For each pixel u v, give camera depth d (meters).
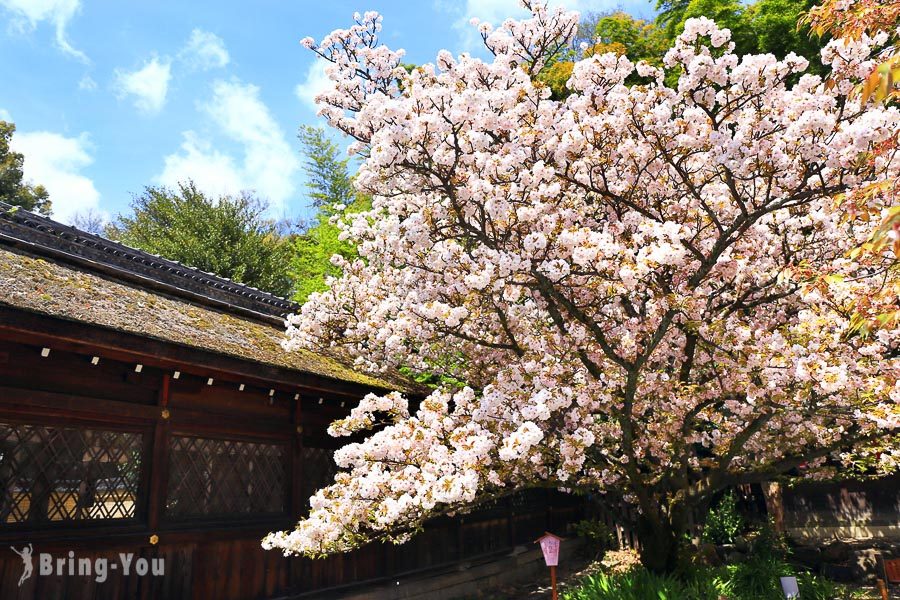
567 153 5.96
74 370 5.91
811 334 5.71
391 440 5.69
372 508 5.55
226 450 7.21
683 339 6.85
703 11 14.75
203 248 22.97
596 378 6.57
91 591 5.66
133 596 5.96
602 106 6.09
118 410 6.11
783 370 5.85
